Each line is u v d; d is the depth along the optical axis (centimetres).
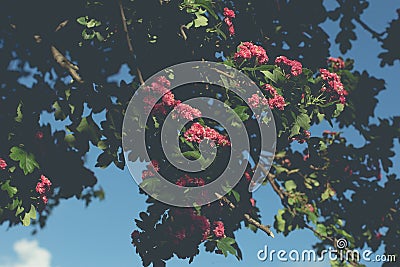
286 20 654
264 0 640
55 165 623
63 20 644
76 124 604
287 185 686
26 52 643
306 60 655
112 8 594
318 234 675
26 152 586
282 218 673
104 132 591
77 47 637
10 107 621
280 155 687
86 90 612
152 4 590
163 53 598
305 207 679
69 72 623
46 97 632
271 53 641
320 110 574
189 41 593
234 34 613
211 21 594
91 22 597
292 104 555
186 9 583
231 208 596
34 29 645
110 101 603
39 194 597
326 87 574
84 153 622
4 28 642
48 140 615
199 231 566
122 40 604
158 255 571
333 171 691
